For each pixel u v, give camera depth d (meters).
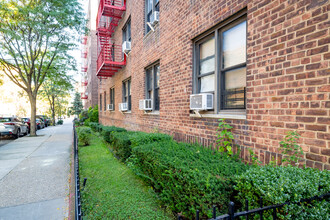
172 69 5.26
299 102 2.32
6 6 10.96
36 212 3.18
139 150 3.63
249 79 2.99
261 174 1.91
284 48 2.49
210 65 4.15
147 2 7.47
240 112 3.35
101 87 17.38
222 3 3.57
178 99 4.96
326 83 2.07
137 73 8.15
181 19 4.83
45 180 4.62
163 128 5.75
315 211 1.70
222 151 3.29
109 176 4.46
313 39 2.19
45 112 52.22
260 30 2.82
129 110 9.81
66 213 3.15
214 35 4.00
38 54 14.94
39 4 12.49
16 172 5.26
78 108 37.16
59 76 16.70
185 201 2.31
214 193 2.02
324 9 2.10
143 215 2.83
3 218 3.00
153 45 6.47
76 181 2.34
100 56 11.75
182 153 3.05
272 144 2.62
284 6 2.50
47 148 8.95
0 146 9.77
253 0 2.93
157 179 3.09
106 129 8.38
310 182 1.73
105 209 3.02
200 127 4.13
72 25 13.61
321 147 2.10
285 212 1.63
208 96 3.85
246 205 1.52
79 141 8.59
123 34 10.55
